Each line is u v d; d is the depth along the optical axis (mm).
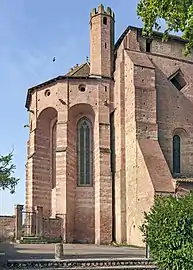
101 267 23219
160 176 38000
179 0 23906
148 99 42594
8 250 31156
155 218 20781
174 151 44844
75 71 50438
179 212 19797
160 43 47438
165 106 45125
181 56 48281
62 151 43844
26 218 42125
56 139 45188
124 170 43312
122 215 42344
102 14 48312
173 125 44969
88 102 45500
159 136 43906
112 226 43188
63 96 45344
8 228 42812
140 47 46344
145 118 42000
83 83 45938
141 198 38969
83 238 43844
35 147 45938
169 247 19625
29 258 24828
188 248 19266
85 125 46750
